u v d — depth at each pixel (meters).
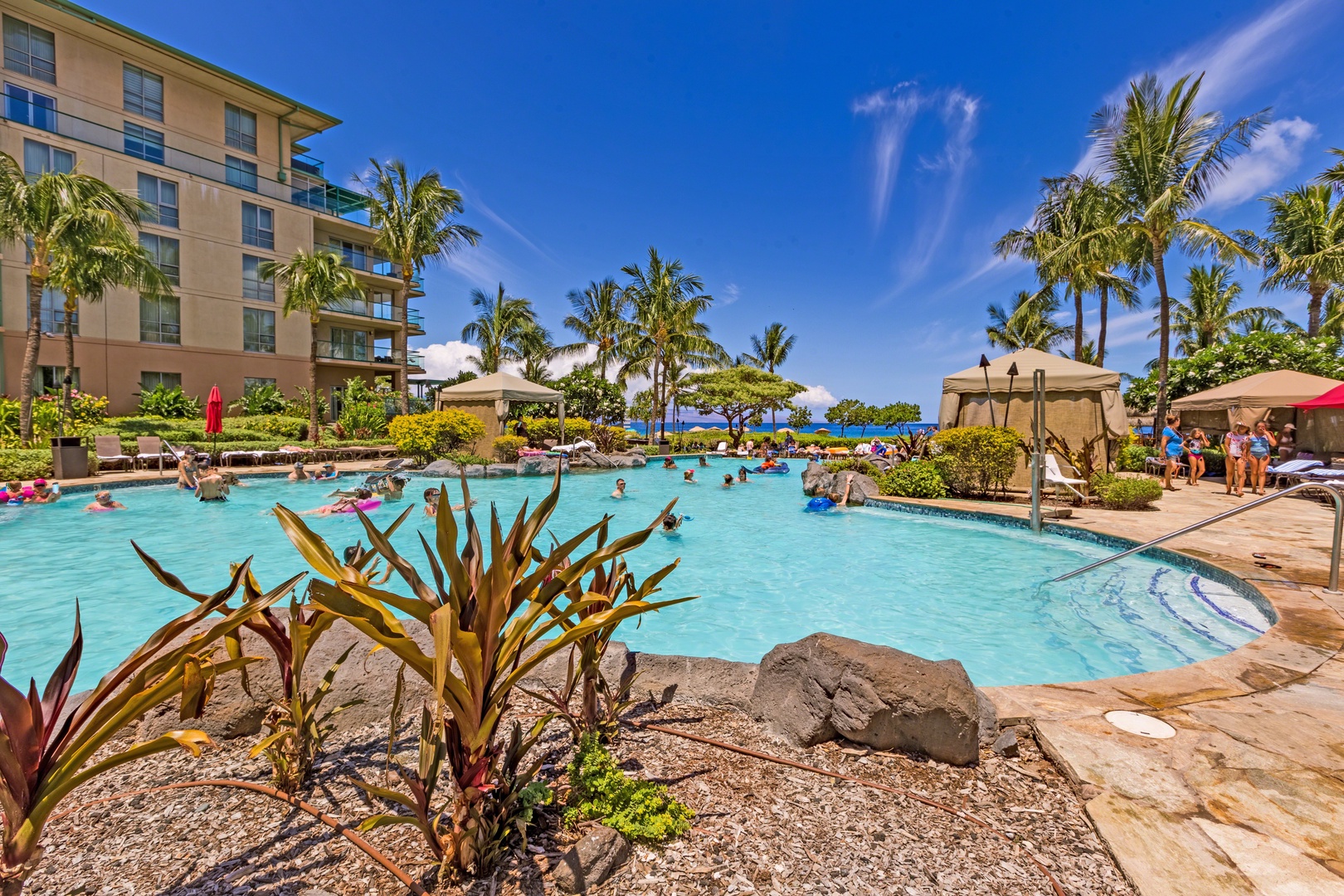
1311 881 1.75
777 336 41.69
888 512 11.04
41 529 8.83
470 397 19.69
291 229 27.12
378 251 31.89
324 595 1.37
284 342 26.86
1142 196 17.42
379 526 9.58
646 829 1.87
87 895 1.61
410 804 1.59
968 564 7.24
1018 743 2.64
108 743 2.49
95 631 4.91
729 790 2.22
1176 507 9.83
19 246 19.72
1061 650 4.58
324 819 1.95
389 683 2.78
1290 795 2.17
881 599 5.95
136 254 17.56
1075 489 9.70
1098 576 6.55
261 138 27.14
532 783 1.94
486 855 1.69
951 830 2.02
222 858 1.77
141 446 15.32
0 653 1.30
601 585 2.54
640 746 2.57
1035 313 28.97
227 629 1.54
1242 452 11.30
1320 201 21.20
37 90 21.08
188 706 1.63
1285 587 5.04
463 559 1.67
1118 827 2.00
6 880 1.31
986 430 11.05
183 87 24.58
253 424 22.23
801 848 1.89
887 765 2.44
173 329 23.38
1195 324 29.98
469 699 1.55
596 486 15.40
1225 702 2.92
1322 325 22.83
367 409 24.80
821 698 2.63
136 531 8.77
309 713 2.16
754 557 7.75
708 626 5.23
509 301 34.38
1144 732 2.62
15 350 19.66
